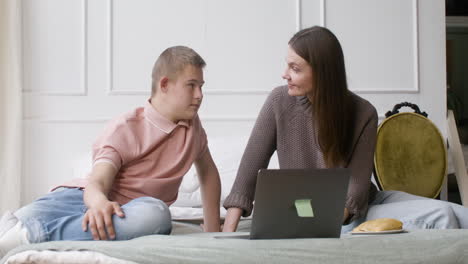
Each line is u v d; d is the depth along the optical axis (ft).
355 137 6.18
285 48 10.73
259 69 10.68
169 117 5.48
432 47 10.99
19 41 10.18
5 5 10.12
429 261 4.12
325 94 5.95
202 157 6.05
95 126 10.36
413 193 9.77
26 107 10.26
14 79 10.11
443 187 10.41
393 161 9.78
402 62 10.93
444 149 10.02
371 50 10.86
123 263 3.86
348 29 10.84
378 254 4.08
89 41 10.41
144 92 10.43
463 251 4.20
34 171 10.24
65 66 10.38
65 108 10.35
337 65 5.99
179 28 10.58
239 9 10.67
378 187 10.00
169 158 5.49
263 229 4.29
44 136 10.27
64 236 4.50
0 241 4.49
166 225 4.55
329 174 4.34
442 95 10.99
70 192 5.14
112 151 5.10
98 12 10.43
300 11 10.75
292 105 6.53
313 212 4.36
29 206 4.86
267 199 4.21
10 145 10.03
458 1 13.05
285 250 4.00
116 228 4.37
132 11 10.50
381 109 10.84
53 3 10.37
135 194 5.28
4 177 9.98
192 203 8.55
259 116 6.68
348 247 4.08
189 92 5.41
